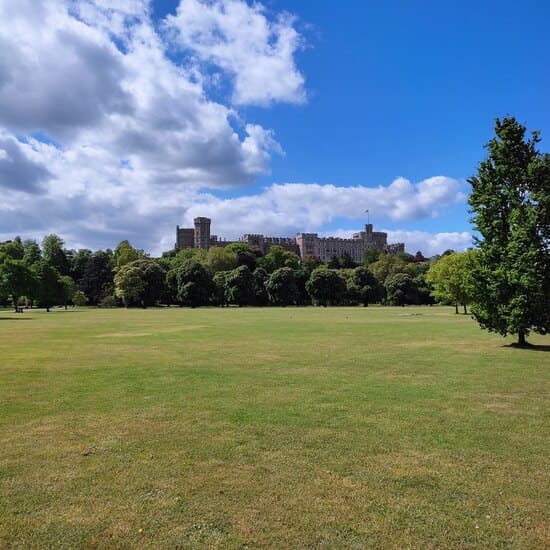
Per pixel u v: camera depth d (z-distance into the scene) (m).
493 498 6.94
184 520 6.28
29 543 5.74
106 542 5.75
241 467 8.12
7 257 93.81
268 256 167.12
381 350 25.09
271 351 24.66
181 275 118.62
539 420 11.12
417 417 11.38
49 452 8.91
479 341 29.95
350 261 185.75
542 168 25.52
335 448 9.10
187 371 18.20
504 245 26.84
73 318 61.94
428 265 154.75
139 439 9.66
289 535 5.90
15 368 19.02
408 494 7.06
